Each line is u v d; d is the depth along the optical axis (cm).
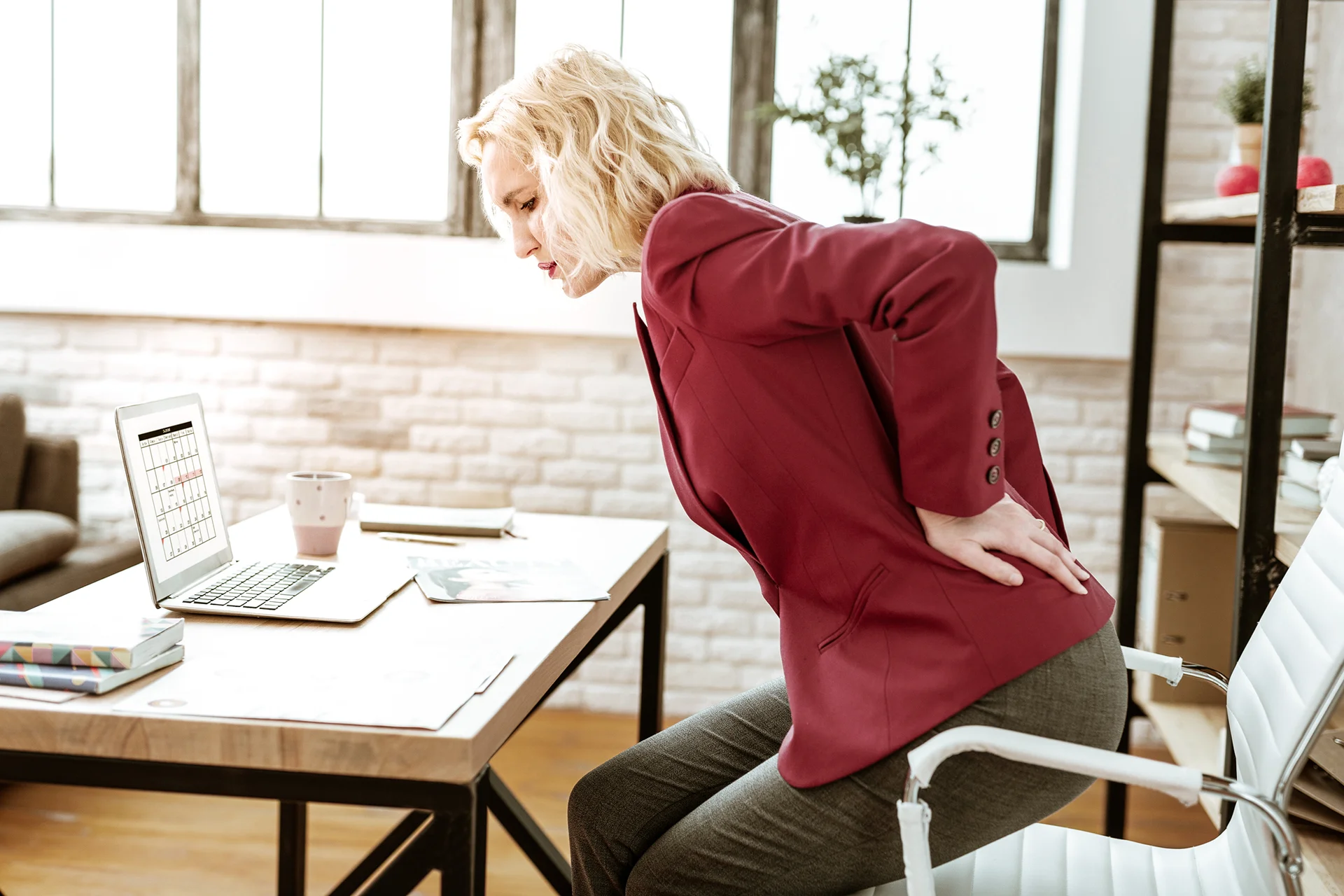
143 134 350
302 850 203
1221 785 105
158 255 336
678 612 346
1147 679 256
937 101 330
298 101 346
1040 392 332
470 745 103
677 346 128
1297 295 319
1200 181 320
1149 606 266
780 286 116
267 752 105
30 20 347
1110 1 316
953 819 122
